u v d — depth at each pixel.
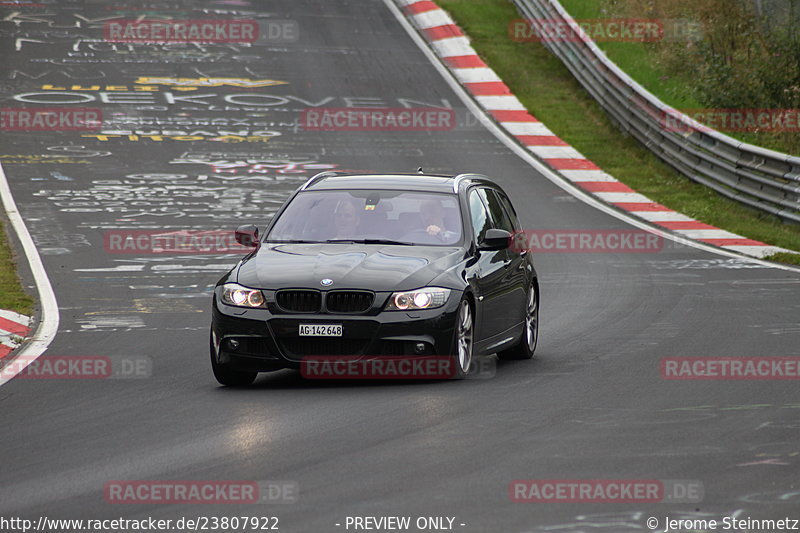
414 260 35.00
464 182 39.44
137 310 50.66
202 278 59.22
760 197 83.31
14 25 137.25
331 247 36.34
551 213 81.69
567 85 125.00
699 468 24.12
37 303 52.00
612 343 42.19
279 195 83.44
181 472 24.19
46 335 44.75
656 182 94.75
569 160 100.25
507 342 38.38
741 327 45.41
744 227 79.75
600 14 138.62
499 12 149.25
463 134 106.62
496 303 37.31
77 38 133.38
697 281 59.44
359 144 100.94
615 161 101.19
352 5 154.25
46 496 22.59
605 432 27.56
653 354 39.53
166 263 62.97
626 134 109.06
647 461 24.75
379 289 33.47
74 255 64.44
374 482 23.11
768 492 22.38
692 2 122.56
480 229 38.28
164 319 48.53
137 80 118.62
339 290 33.41
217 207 79.38
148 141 99.06
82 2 149.62
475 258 36.66
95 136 99.75
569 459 24.92
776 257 67.81
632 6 134.50
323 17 148.12
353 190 38.81
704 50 114.38
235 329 33.69
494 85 123.25
